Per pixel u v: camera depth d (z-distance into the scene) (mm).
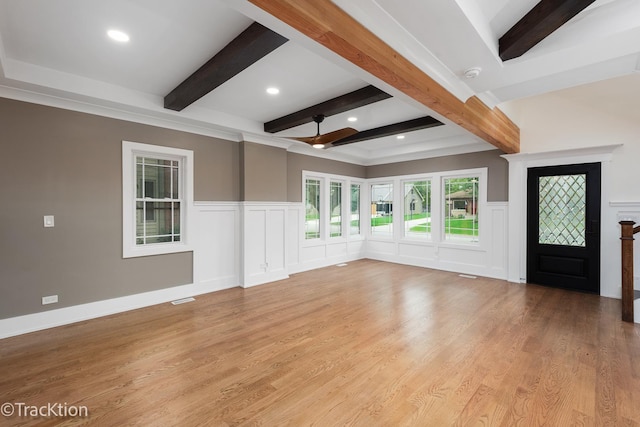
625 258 3283
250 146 4809
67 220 3287
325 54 2037
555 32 2273
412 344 2762
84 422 1771
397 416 1819
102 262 3521
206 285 4457
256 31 2199
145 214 3963
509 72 2629
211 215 4520
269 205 5094
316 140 4188
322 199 6496
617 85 4141
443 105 2738
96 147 3469
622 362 2412
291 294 4363
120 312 3621
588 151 4320
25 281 3049
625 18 2014
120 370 2332
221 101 3766
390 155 6586
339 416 1822
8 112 2955
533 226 4887
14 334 2973
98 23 2197
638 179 4000
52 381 2186
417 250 6480
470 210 5754
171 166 4195
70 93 3072
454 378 2215
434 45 2184
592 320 3320
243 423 1766
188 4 1988
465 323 3248
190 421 1782
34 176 3094
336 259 6715
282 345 2752
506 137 4332
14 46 2512
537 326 3156
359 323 3264
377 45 1956
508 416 1809
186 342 2814
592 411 1842
